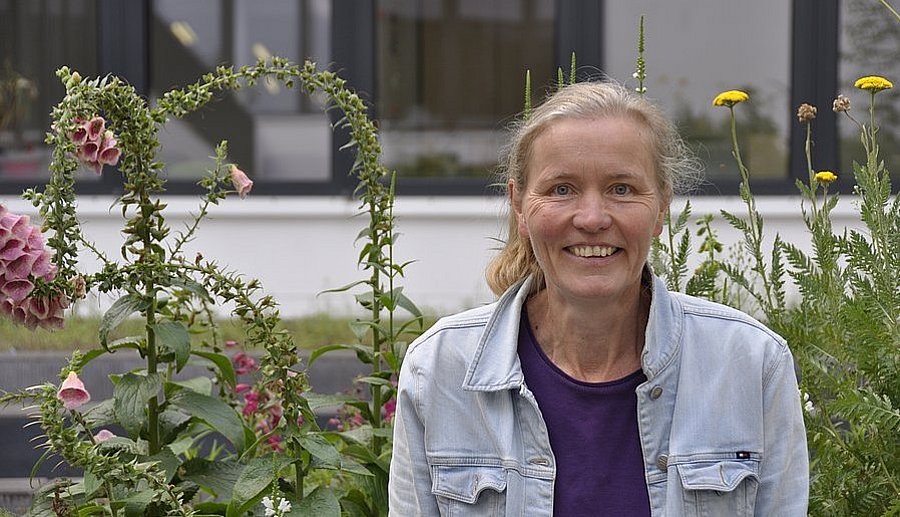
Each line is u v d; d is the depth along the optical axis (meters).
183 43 9.71
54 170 2.93
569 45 9.62
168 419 3.18
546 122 2.28
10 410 6.69
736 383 2.30
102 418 3.06
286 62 3.41
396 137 9.80
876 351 2.98
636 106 2.29
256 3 9.66
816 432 3.11
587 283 2.25
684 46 9.62
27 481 5.32
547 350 2.39
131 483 2.79
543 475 2.30
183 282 3.00
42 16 9.81
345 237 9.65
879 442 2.97
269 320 2.92
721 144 9.62
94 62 9.83
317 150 9.67
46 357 7.36
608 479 2.30
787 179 9.57
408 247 9.67
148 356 3.11
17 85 9.84
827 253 3.24
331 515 2.90
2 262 2.83
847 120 9.56
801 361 3.11
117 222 9.49
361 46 9.66
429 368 2.39
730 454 2.28
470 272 9.68
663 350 2.29
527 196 2.31
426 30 9.76
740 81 9.62
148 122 3.04
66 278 2.93
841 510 2.97
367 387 4.11
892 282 3.03
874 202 3.18
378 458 3.38
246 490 2.86
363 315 8.78
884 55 9.51
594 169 2.22
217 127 9.69
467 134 9.80
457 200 9.68
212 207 9.53
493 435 2.33
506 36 9.74
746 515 2.29
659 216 2.38
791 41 9.56
